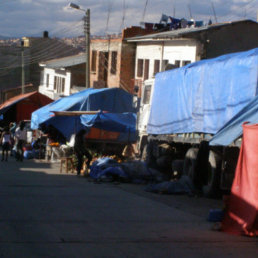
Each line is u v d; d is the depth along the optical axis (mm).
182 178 15805
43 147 30938
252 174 9453
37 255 7375
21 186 15875
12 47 68750
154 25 40125
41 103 40125
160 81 18969
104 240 8539
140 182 17922
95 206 12266
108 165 19047
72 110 27672
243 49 29641
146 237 8906
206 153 15305
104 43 40906
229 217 9656
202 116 15180
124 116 26328
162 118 18578
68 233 9000
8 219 10195
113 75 39375
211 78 14664
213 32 29078
